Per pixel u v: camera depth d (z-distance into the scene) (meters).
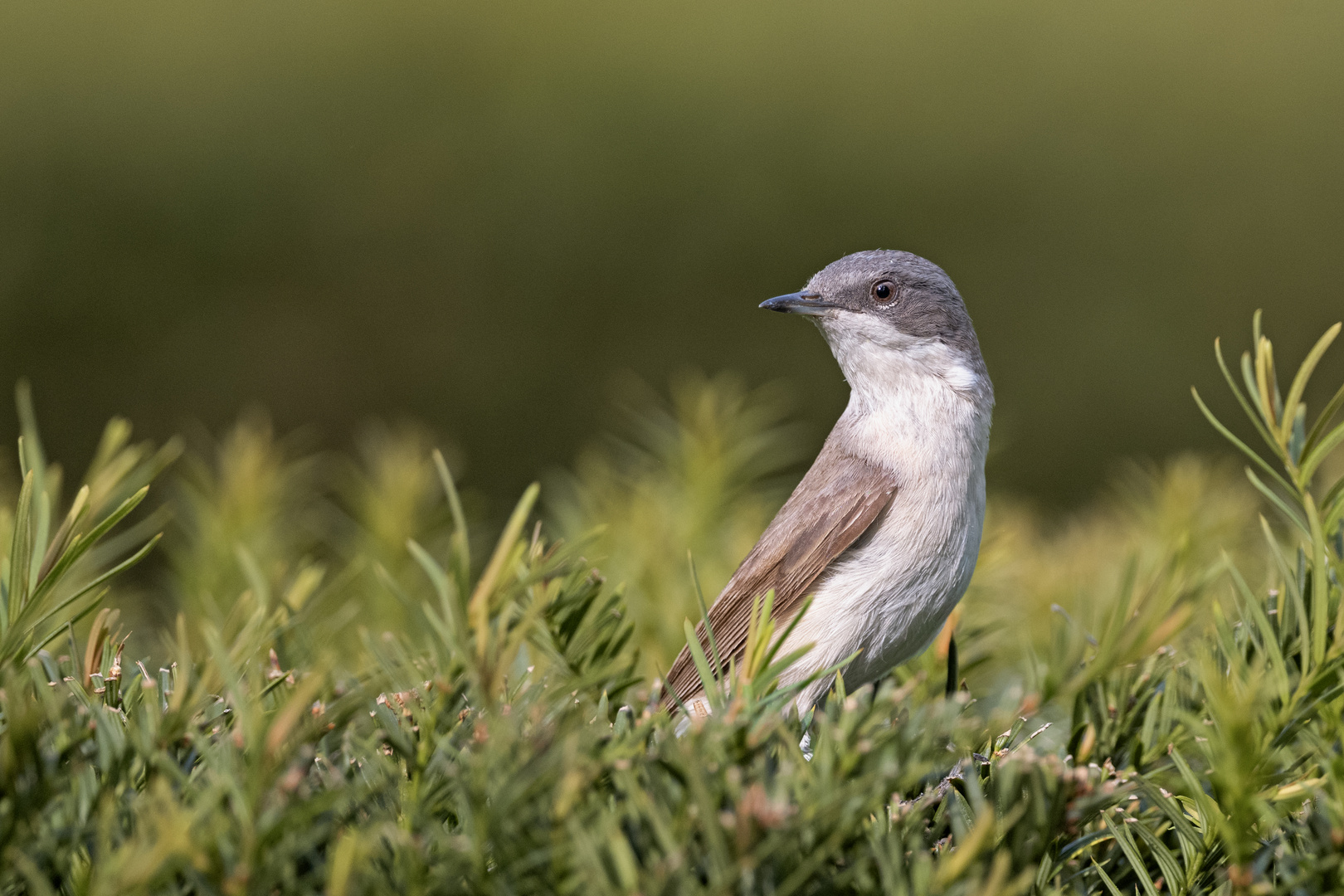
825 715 3.04
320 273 21.59
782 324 21.91
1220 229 22.17
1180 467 7.08
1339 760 2.99
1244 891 2.86
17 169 20.58
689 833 2.62
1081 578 6.23
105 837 2.54
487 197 22.08
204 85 22.02
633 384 21.81
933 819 3.50
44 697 2.83
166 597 6.40
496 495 21.44
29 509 3.34
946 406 6.95
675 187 22.34
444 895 2.61
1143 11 24.55
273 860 2.50
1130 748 3.96
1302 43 24.19
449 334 21.83
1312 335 22.08
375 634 5.71
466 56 22.50
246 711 2.70
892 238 22.30
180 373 20.75
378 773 2.96
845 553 6.68
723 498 7.29
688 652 5.89
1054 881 3.21
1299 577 3.81
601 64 23.08
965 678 5.09
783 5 24.48
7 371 19.92
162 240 20.92
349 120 22.20
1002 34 24.20
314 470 11.37
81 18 22.11
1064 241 22.25
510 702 3.28
